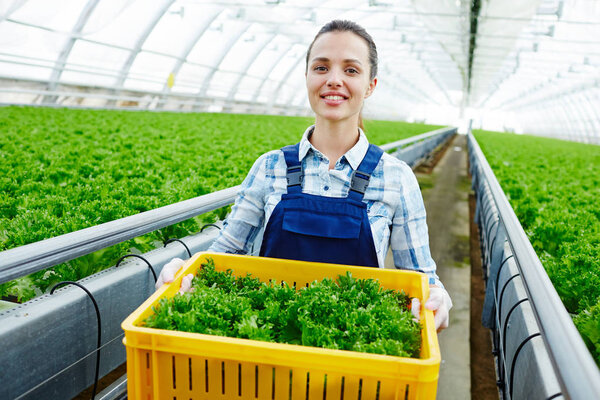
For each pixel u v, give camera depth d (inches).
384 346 52.6
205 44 903.1
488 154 486.9
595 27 690.8
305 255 77.0
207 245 127.3
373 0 733.3
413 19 839.7
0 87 660.7
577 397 41.6
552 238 153.2
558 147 930.1
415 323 59.5
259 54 1103.0
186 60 903.1
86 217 120.5
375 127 926.4
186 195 151.4
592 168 474.6
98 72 789.9
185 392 53.0
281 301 65.6
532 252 80.8
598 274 114.3
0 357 70.0
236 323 58.4
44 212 118.2
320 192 79.5
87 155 233.6
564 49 933.2
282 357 49.3
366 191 79.7
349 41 76.4
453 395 142.9
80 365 86.3
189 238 126.3
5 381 71.3
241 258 73.7
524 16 586.9
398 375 47.9
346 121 79.3
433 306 61.4
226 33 879.1
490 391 146.6
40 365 77.4
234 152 298.5
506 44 860.0
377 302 63.0
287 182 80.7
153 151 261.7
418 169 589.0
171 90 999.6
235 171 209.3
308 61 80.6
